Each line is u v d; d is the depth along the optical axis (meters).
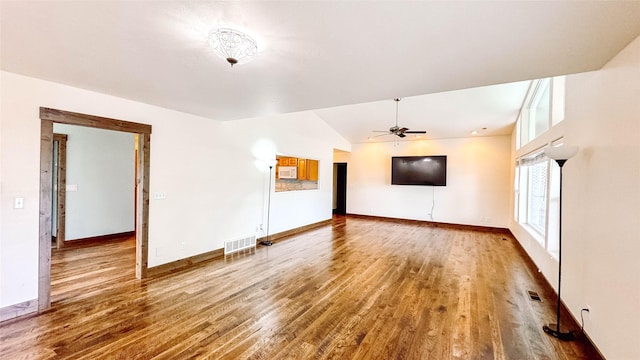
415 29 1.59
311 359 2.08
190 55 2.04
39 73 2.49
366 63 2.10
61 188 4.86
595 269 2.22
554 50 1.85
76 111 2.89
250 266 4.17
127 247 4.97
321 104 3.40
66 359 2.02
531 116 5.17
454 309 2.90
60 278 3.55
